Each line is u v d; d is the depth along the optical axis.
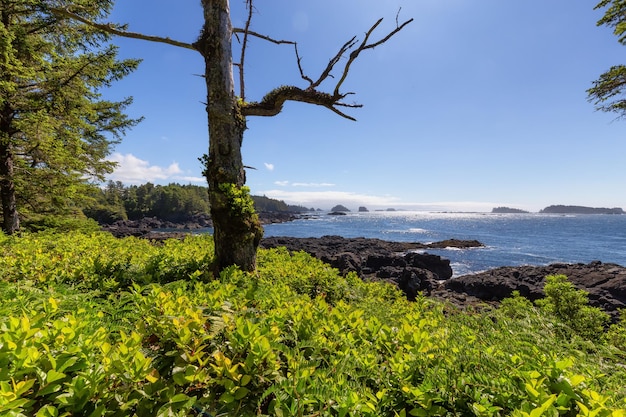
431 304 5.10
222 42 5.88
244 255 5.69
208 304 2.73
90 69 12.29
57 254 5.50
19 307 2.60
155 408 1.55
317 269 6.45
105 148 15.42
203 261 5.78
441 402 1.70
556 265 22.19
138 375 1.59
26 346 1.60
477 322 3.68
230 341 2.02
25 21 12.21
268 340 2.02
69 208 15.30
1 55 9.59
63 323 1.83
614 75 11.84
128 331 2.47
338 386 1.81
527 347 2.45
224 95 5.88
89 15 12.02
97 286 4.09
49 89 11.45
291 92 6.52
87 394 1.45
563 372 1.74
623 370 2.22
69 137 12.34
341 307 3.37
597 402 1.47
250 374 1.79
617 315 11.92
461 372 1.93
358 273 22.14
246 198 5.74
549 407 1.45
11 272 4.03
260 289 4.04
